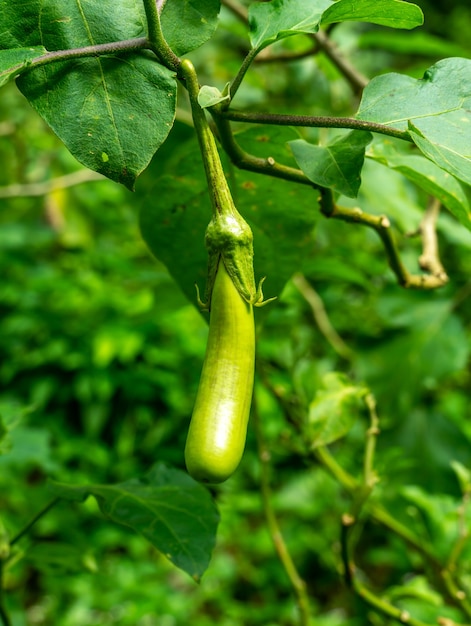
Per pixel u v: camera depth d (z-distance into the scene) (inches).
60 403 93.4
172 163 28.4
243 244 21.4
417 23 22.9
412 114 22.8
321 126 23.0
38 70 22.2
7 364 93.0
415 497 43.4
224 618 76.9
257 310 29.9
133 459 90.8
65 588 73.9
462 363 55.3
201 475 20.1
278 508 82.7
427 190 26.3
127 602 72.4
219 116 23.4
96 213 103.2
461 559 41.1
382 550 75.7
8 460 57.4
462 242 48.1
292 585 36.7
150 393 92.4
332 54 44.5
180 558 26.9
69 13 22.8
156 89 22.4
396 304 57.1
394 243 30.5
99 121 22.2
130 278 90.5
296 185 28.1
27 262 109.5
